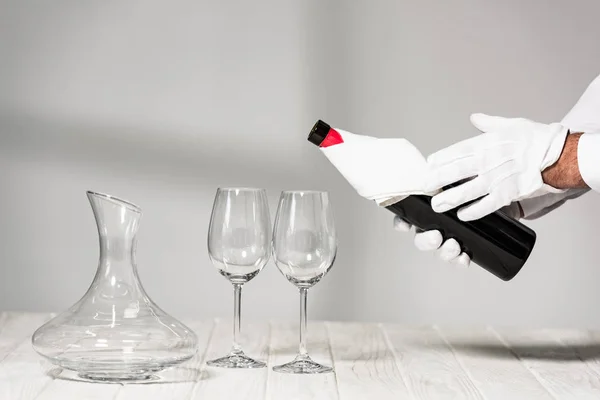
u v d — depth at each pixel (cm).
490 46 345
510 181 133
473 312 352
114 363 113
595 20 344
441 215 135
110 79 345
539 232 351
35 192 347
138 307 120
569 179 139
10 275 349
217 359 133
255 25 344
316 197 127
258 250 130
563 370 133
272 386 116
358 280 349
